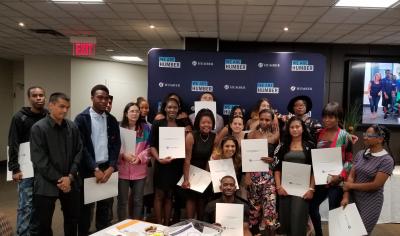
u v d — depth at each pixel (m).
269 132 3.04
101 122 2.80
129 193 3.32
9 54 8.35
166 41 6.66
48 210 2.44
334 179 2.56
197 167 2.90
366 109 6.05
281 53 4.07
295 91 4.09
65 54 8.38
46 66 8.51
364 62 6.04
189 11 4.48
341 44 6.30
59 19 5.04
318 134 2.90
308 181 2.65
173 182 3.03
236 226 2.35
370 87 6.04
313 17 4.58
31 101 2.83
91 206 2.95
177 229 1.91
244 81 4.09
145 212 3.65
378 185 2.33
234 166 2.86
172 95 3.68
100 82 9.38
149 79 4.09
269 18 4.70
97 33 6.01
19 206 2.86
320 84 4.07
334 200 2.71
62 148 2.45
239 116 3.26
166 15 4.71
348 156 2.74
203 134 2.93
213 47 6.23
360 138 6.01
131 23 5.23
